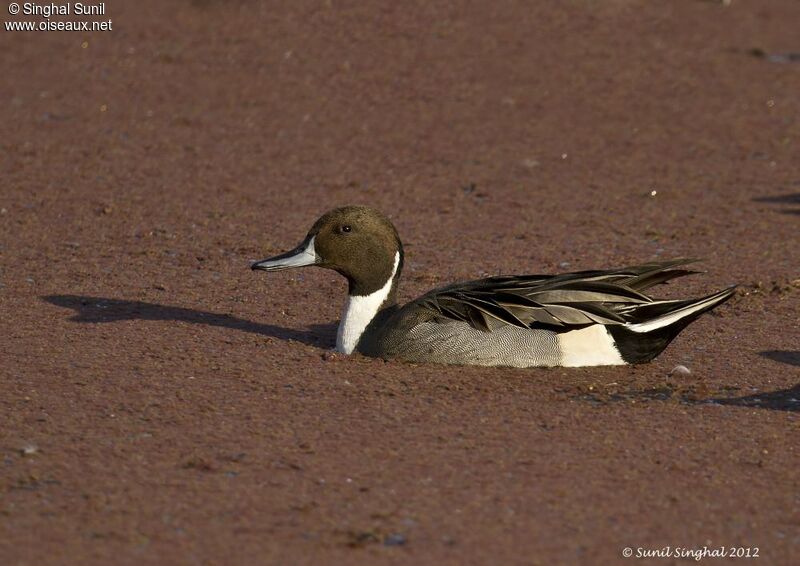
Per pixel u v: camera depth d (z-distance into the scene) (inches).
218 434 375.9
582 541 310.7
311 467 351.9
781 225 687.1
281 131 899.4
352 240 450.0
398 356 446.9
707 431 386.3
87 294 539.8
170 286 557.0
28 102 948.0
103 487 335.9
